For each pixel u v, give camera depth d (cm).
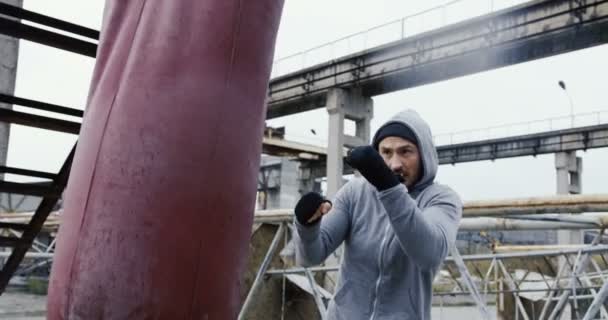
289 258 739
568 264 743
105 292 114
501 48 1509
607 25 1334
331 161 1947
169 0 126
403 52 1736
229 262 122
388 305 177
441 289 980
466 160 2481
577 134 2166
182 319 115
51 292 123
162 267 114
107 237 116
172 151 117
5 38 455
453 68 1664
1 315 1255
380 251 178
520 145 2328
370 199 189
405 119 182
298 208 170
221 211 120
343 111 1962
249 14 128
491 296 1498
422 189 185
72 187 125
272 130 2386
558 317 664
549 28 1412
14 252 407
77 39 288
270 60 134
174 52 122
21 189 348
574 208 389
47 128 320
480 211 439
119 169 118
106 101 125
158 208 115
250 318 687
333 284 846
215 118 120
